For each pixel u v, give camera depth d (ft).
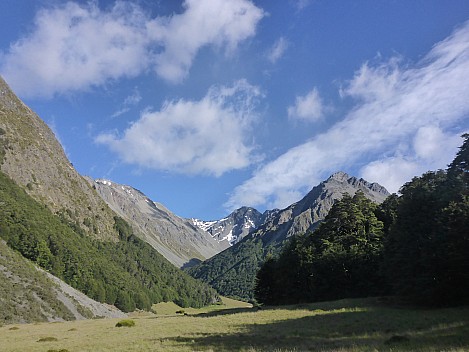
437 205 147.23
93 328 155.53
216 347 78.69
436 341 67.36
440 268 132.87
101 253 605.31
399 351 59.21
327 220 251.19
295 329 103.45
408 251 146.00
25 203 499.92
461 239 127.13
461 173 152.46
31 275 322.34
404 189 186.80
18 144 643.86
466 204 130.00
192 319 168.45
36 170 643.04
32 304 269.85
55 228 500.33
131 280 572.10
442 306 132.67
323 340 82.17
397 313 120.06
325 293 213.25
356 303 160.45
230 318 151.94
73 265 442.09
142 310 518.37
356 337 83.92
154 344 87.30
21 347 98.48
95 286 436.76
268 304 279.69
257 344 81.30
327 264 211.61
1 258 319.27
